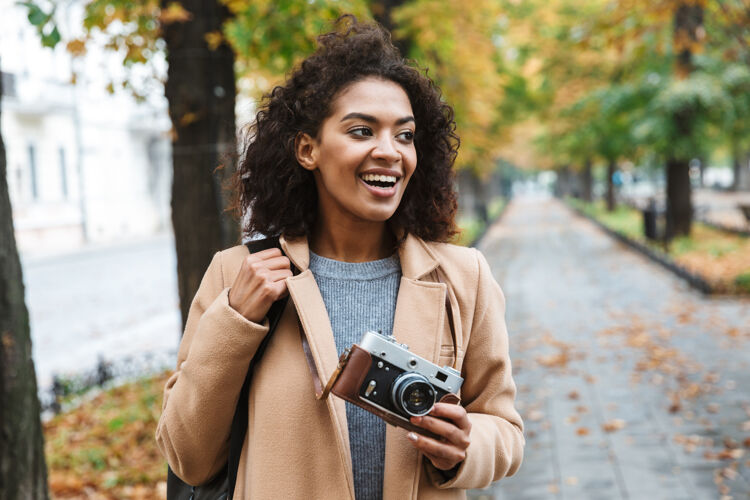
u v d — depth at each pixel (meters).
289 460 1.37
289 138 1.47
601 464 4.80
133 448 5.58
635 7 6.96
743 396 6.07
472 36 10.38
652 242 17.86
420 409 1.26
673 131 16.58
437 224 1.58
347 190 1.40
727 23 7.97
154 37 5.00
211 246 4.86
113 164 31.34
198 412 1.38
